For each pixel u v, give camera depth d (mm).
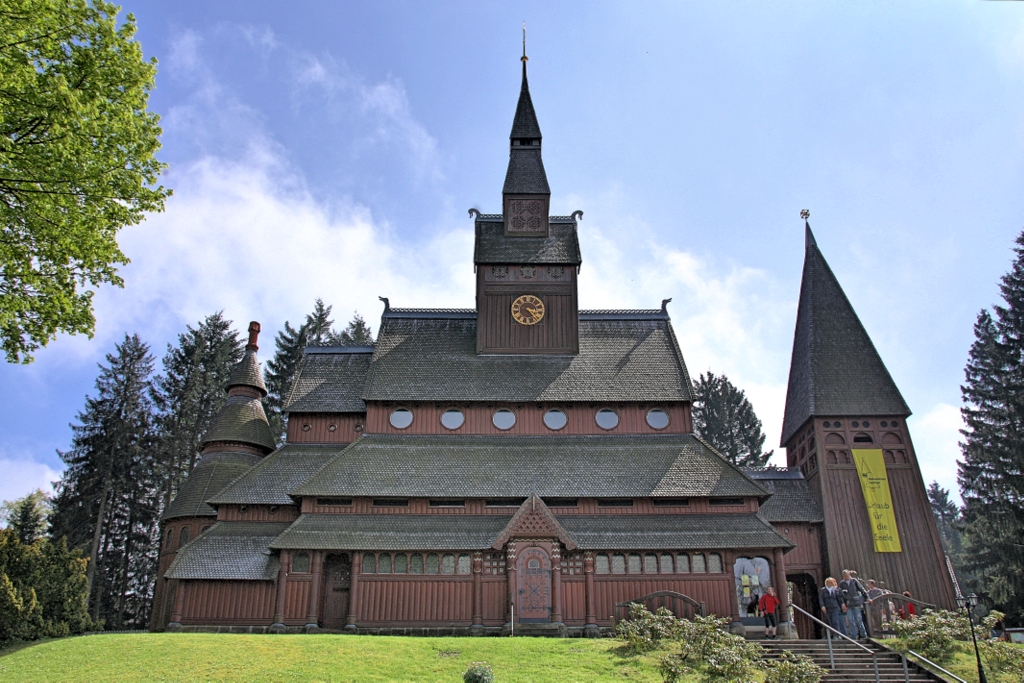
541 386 46406
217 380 76812
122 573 69000
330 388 48469
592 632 37094
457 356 48469
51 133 21000
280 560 38906
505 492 40781
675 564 39031
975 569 66750
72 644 29844
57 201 22406
